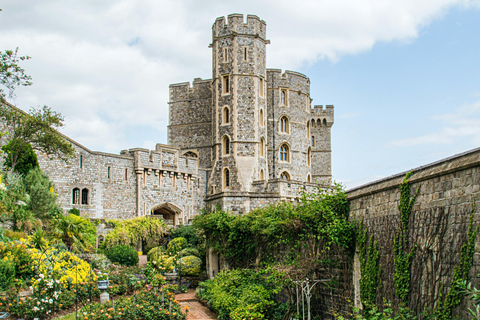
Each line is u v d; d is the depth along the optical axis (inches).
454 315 423.2
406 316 467.2
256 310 769.6
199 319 816.9
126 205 1653.5
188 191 1865.2
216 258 1091.3
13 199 1055.0
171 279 967.6
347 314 628.1
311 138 2444.6
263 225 842.8
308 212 716.0
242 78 1849.2
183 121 2113.7
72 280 847.7
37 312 724.0
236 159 1813.5
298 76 2154.3
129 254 1188.5
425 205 476.7
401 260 503.8
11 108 1309.1
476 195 413.1
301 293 710.5
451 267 436.1
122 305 777.6
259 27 1905.8
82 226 1208.2
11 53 920.3
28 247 907.4
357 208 623.2
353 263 624.1
